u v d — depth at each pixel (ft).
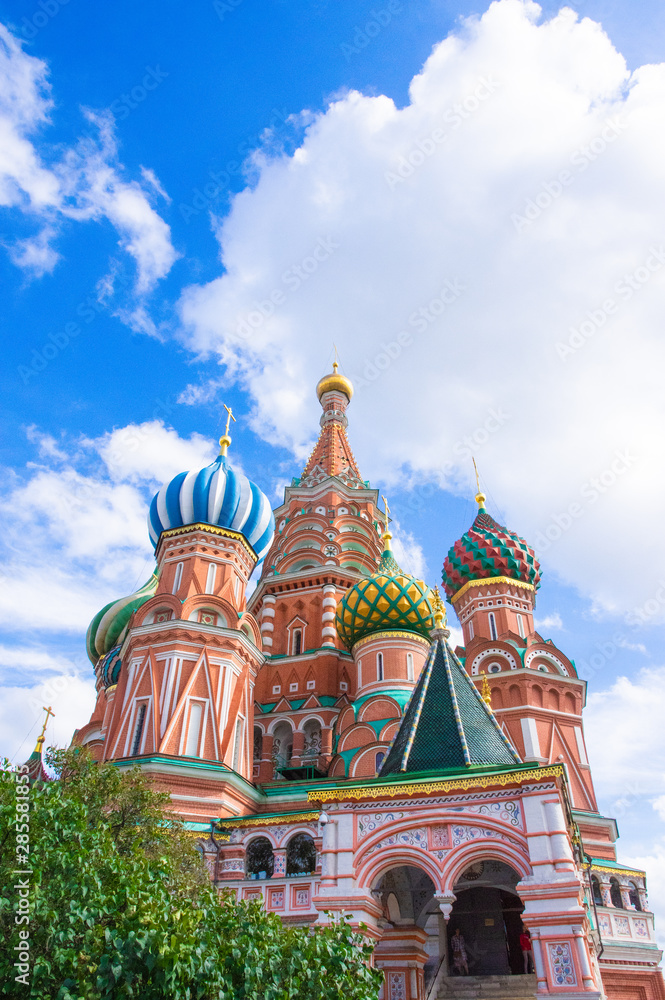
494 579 139.23
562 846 49.16
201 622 112.98
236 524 126.31
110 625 159.53
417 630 123.85
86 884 34.68
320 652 136.15
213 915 36.99
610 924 100.99
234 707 107.96
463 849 51.80
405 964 61.62
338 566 150.30
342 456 185.57
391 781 56.08
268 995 33.83
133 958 31.73
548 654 128.77
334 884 52.75
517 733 116.88
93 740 147.43
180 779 93.40
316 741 127.44
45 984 31.12
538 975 45.73
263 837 89.71
